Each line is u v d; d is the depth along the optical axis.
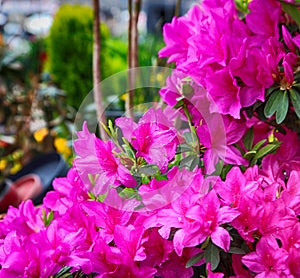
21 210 0.56
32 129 1.47
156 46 1.21
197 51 0.54
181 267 0.46
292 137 0.54
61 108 1.45
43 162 0.97
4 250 0.48
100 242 0.45
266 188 0.47
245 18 0.59
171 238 0.47
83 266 0.44
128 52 0.71
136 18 0.71
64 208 0.52
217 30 0.53
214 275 0.44
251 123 0.55
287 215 0.46
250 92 0.52
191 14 0.60
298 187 0.48
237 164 0.51
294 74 0.52
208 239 0.45
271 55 0.52
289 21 0.58
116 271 0.45
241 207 0.45
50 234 0.46
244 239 0.47
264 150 0.50
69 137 1.32
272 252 0.44
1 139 1.43
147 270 0.45
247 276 0.47
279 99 0.51
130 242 0.45
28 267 0.43
